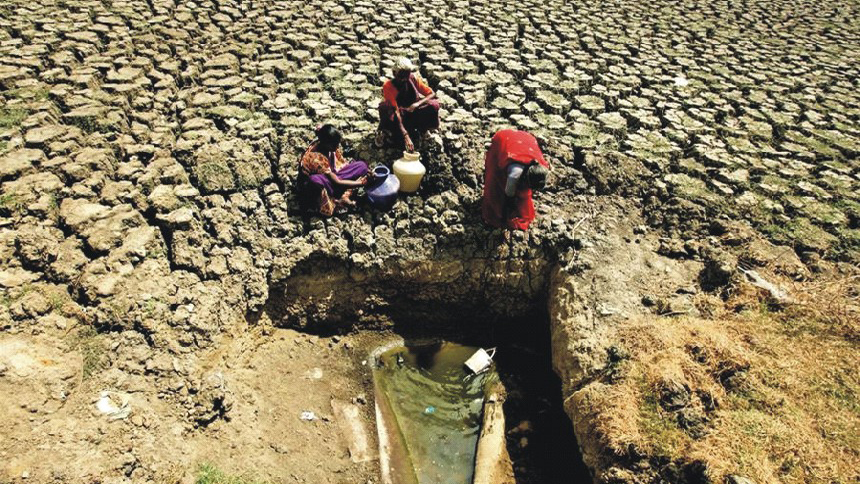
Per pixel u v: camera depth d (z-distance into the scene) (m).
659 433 3.65
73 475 3.05
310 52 7.14
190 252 4.48
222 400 3.84
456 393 4.76
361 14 8.51
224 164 5.06
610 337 4.35
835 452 3.48
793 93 7.72
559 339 4.65
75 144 4.97
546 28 8.67
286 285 4.81
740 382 3.87
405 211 5.16
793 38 9.77
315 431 4.18
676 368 3.95
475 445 4.39
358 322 5.12
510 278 5.13
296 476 3.78
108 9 7.64
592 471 3.79
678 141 6.26
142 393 3.64
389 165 5.45
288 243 4.82
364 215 5.08
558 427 4.47
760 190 5.69
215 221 4.71
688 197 5.49
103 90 5.82
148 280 4.16
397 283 5.06
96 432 3.29
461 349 5.17
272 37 7.45
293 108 5.91
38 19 7.04
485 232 5.09
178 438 3.56
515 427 4.48
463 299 5.23
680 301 4.58
